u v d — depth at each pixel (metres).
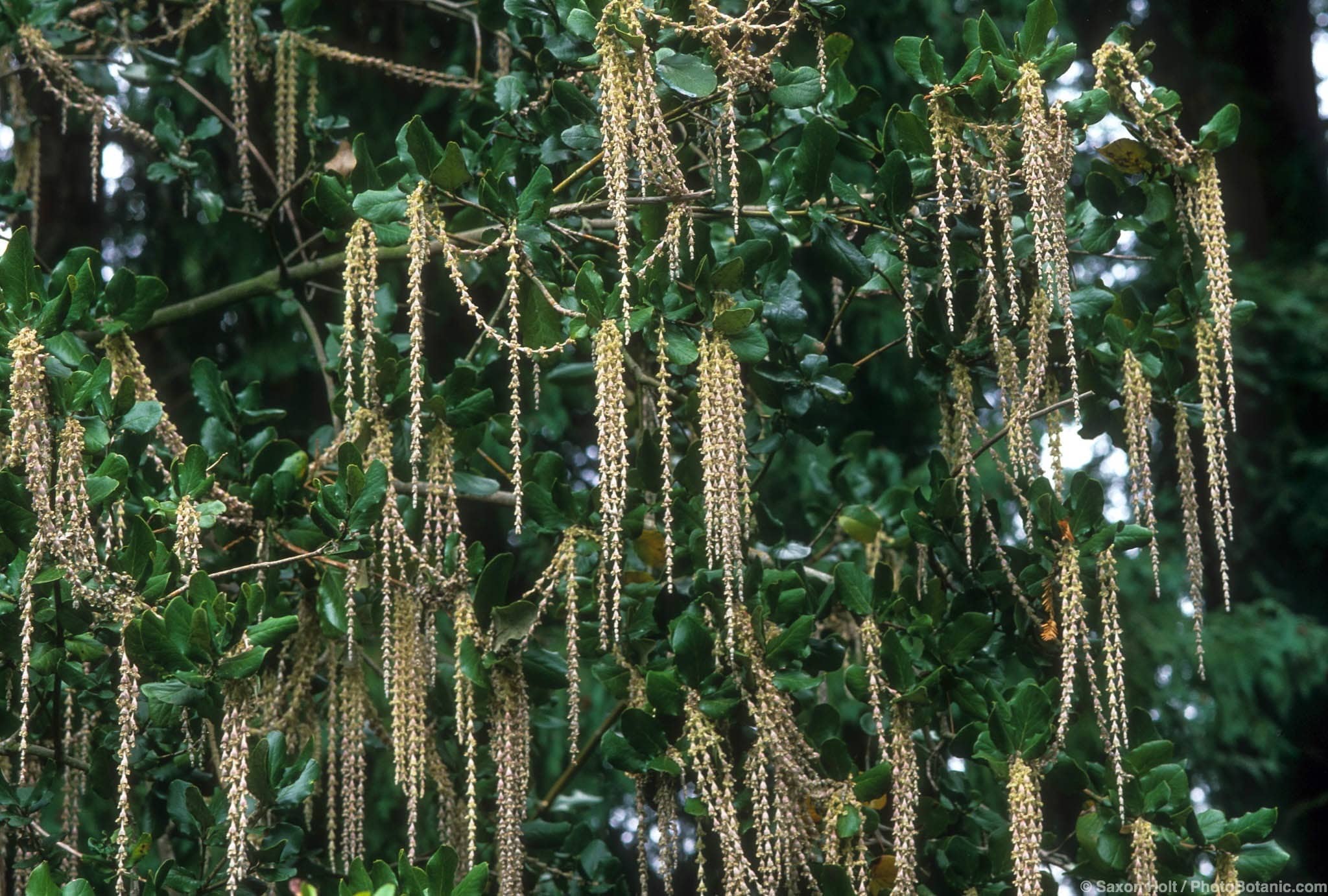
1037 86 3.84
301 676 4.64
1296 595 11.16
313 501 4.48
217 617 3.72
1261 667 9.55
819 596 5.21
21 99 6.04
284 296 5.51
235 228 8.01
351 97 8.12
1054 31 8.65
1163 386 4.44
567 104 4.33
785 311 4.48
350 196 4.07
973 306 4.84
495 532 8.00
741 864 3.93
